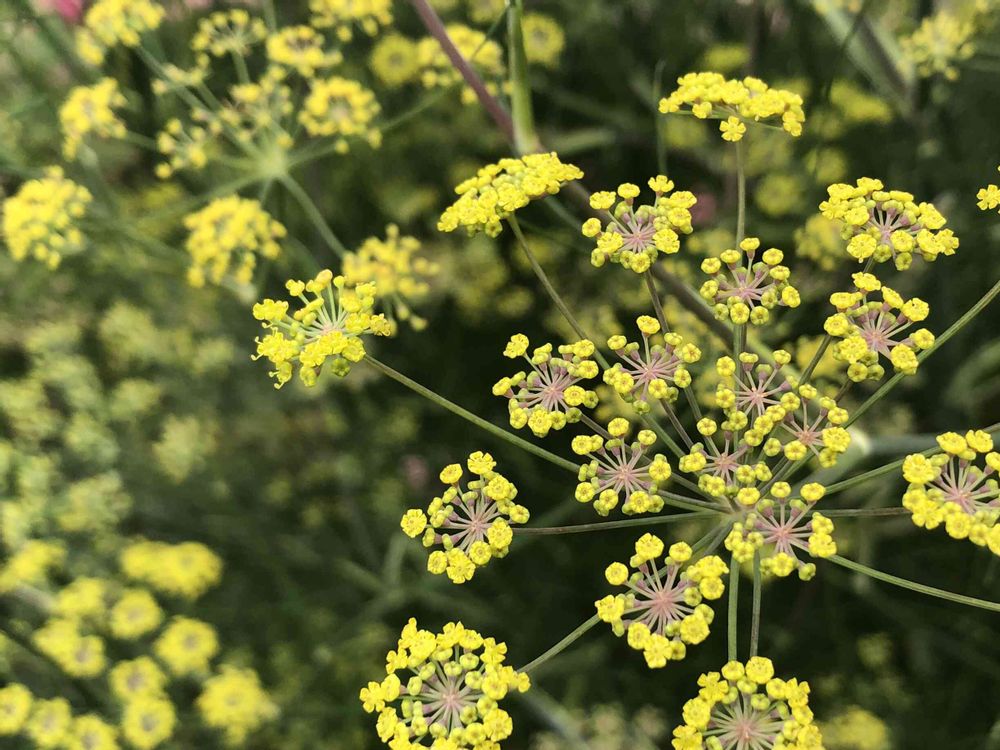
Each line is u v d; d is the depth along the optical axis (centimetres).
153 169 27
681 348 13
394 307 27
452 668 13
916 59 22
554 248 27
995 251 25
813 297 23
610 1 28
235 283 23
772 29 28
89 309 29
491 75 22
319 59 21
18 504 24
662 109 15
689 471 13
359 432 29
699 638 12
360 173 28
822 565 25
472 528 13
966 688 25
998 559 21
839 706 25
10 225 20
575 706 26
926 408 25
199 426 28
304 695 26
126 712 21
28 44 25
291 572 29
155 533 29
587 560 27
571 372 13
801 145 26
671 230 14
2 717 21
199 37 21
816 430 13
